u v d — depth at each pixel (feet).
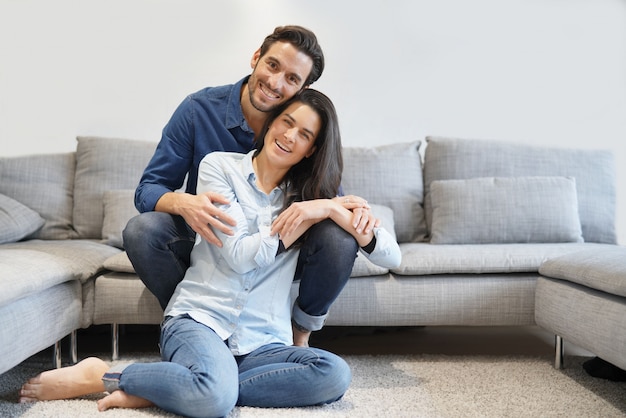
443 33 10.42
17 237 8.57
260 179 5.75
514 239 8.61
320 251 5.71
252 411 4.98
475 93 10.44
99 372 5.30
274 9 10.28
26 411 4.97
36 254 6.36
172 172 6.55
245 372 5.17
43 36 10.11
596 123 10.48
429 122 10.44
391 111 10.41
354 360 7.13
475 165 9.40
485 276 7.26
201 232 5.41
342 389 5.12
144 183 6.46
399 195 9.30
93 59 10.16
